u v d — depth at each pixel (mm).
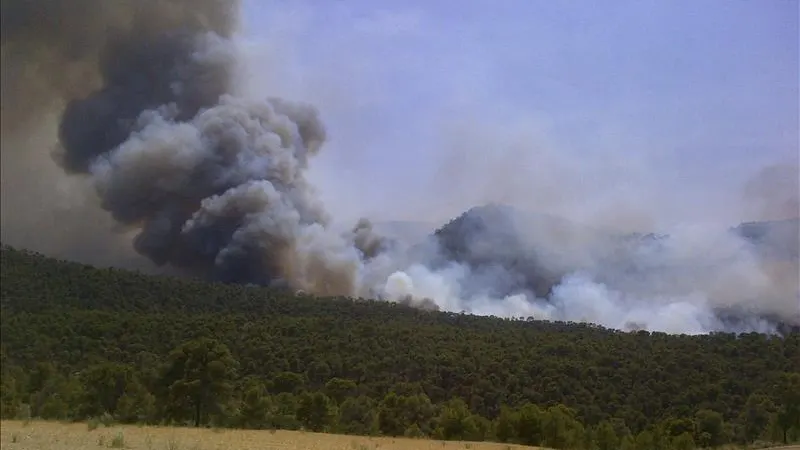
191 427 40438
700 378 52250
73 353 59406
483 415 53781
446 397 57656
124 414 45250
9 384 49406
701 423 43781
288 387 57469
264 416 45906
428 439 42688
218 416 46781
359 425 49594
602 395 52906
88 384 47281
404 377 59875
